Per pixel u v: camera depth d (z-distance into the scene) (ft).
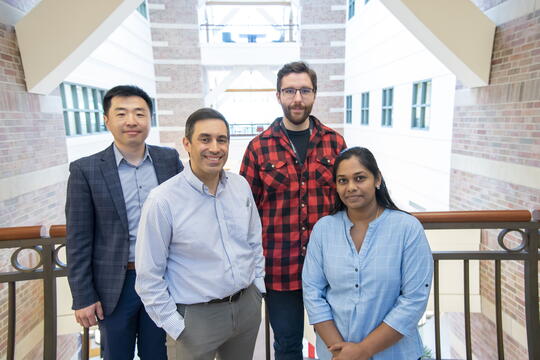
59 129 15.28
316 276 4.69
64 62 12.33
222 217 4.46
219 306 4.47
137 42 29.45
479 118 13.70
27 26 11.83
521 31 11.06
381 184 4.52
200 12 35.86
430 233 14.52
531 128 11.02
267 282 5.55
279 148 5.48
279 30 37.27
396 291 4.27
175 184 4.31
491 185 13.16
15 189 12.17
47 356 5.25
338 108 37.63
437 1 11.80
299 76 5.20
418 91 21.58
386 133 26.58
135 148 5.06
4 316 11.62
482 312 14.06
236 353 5.03
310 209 5.45
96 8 11.64
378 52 27.66
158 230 4.16
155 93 33.76
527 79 11.01
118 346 5.01
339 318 4.45
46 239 5.14
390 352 4.25
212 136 4.13
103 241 4.89
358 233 4.53
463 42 12.19
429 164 19.94
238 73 36.37
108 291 4.86
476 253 5.58
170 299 4.29
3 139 11.53
